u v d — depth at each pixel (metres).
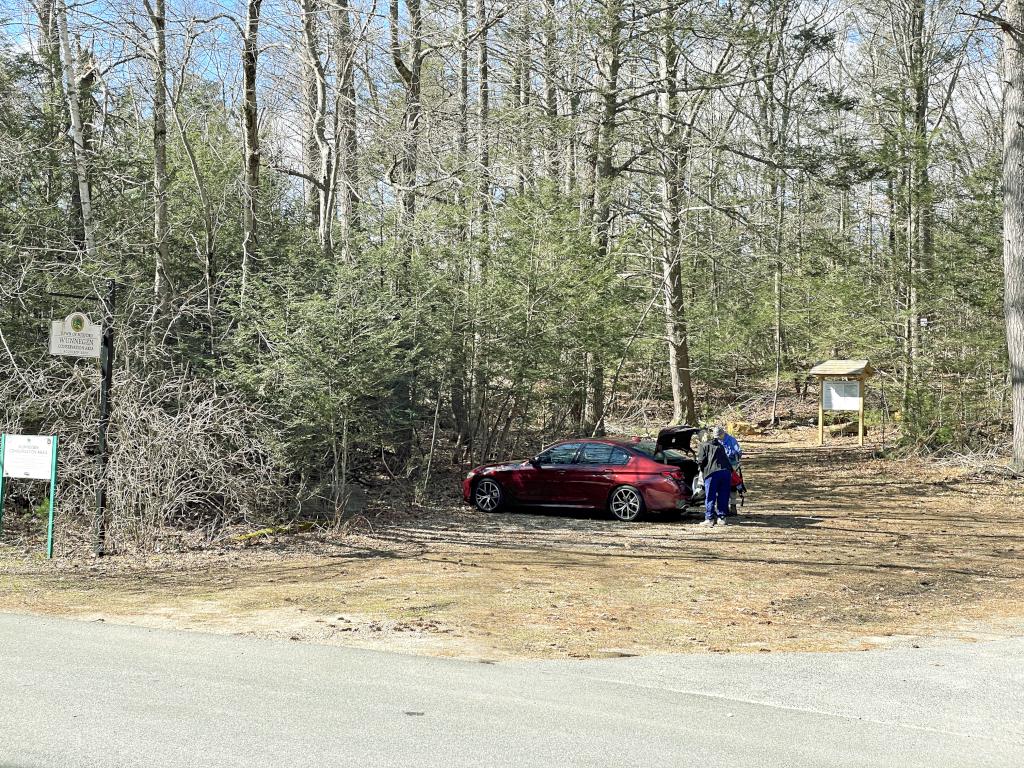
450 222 20.22
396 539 14.02
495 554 12.79
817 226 30.73
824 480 22.27
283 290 16.70
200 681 6.51
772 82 33.88
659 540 13.98
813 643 8.00
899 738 5.53
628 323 24.52
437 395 19.78
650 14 23.44
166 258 16.45
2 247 15.18
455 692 6.33
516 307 19.75
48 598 9.77
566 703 6.11
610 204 26.02
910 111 27.22
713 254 27.45
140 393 13.21
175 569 11.57
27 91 17.31
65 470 13.00
